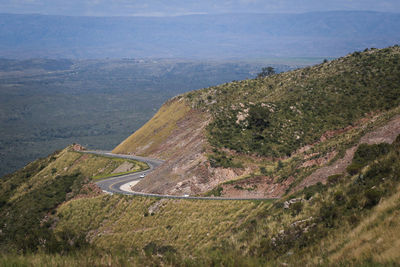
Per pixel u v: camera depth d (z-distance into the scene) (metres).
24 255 17.11
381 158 31.91
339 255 21.12
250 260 20.00
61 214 73.06
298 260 23.83
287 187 55.00
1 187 128.62
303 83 121.25
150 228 53.53
